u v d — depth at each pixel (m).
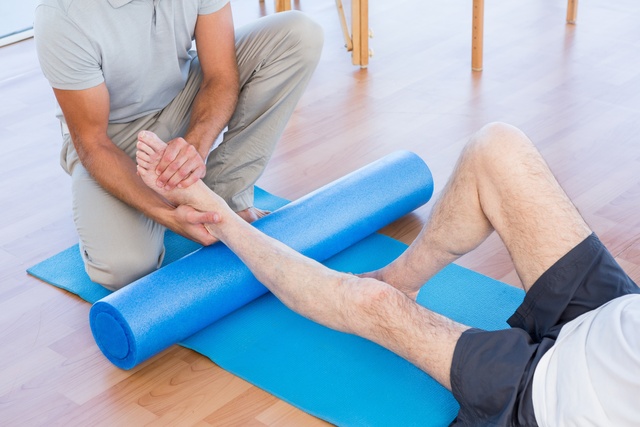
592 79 3.03
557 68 3.14
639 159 2.48
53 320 1.95
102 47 1.83
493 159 1.50
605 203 2.27
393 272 1.75
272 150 2.19
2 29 3.62
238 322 1.88
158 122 2.12
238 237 1.76
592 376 1.26
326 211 2.01
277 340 1.81
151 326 1.70
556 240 1.45
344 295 1.56
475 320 1.82
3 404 1.70
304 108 2.95
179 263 1.83
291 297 1.64
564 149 2.56
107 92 1.89
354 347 1.77
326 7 3.86
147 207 1.86
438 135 2.70
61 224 2.34
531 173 1.48
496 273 2.02
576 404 1.25
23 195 2.50
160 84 2.03
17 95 3.18
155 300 1.72
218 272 1.81
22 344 1.87
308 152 2.65
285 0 3.39
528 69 3.15
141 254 1.92
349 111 2.91
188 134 1.99
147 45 1.92
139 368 1.78
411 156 2.24
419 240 1.69
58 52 1.79
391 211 2.14
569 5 3.52
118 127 2.09
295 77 2.12
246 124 2.17
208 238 1.85
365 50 3.22
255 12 3.81
